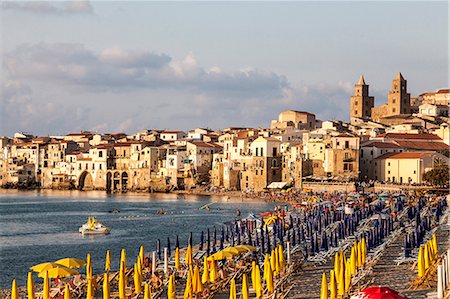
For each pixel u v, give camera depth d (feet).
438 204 590.14
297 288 318.86
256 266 280.51
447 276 289.53
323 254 389.39
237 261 373.40
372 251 386.73
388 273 347.36
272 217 565.94
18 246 530.68
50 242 555.69
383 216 506.07
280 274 327.47
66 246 530.27
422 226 437.99
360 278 314.96
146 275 350.02
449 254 295.07
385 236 460.96
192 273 287.69
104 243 546.67
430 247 337.52
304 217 574.15
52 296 306.35
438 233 486.38
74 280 329.11
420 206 619.67
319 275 349.61
